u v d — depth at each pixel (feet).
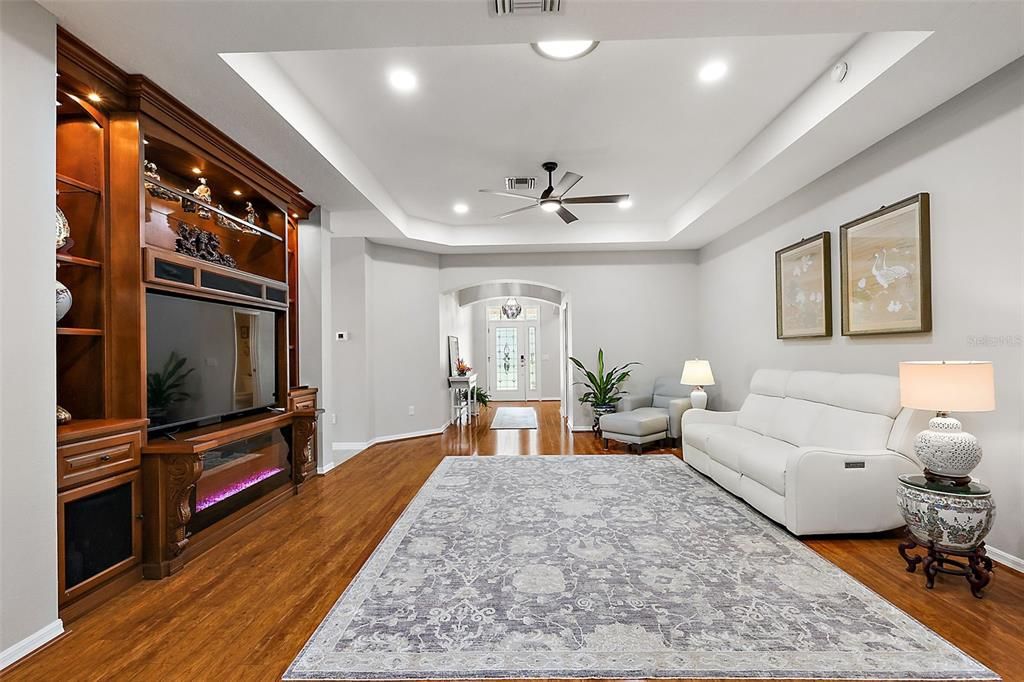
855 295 11.84
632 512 11.54
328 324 16.03
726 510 11.67
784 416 13.17
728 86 10.16
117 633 6.64
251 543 9.91
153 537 8.34
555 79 9.73
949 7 6.60
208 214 11.32
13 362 6.05
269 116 9.39
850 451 9.91
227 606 7.36
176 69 7.89
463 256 23.38
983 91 8.58
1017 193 8.10
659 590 7.71
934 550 7.73
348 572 8.52
